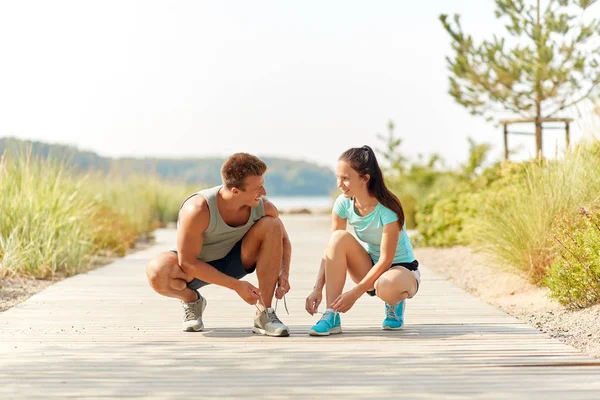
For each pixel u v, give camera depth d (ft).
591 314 16.71
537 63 39.04
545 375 11.66
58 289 22.71
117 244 36.60
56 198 29.19
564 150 22.94
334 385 11.14
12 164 29.40
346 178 14.55
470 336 14.78
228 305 19.48
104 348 13.79
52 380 11.49
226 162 13.82
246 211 14.37
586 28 39.09
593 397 10.42
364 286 14.78
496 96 41.60
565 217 19.45
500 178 36.70
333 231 15.49
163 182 68.28
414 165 65.46
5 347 13.89
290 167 260.01
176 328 15.92
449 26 41.83
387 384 11.18
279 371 11.98
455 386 11.05
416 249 39.01
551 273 18.45
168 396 10.59
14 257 25.26
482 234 25.26
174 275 14.62
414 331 15.40
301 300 20.79
